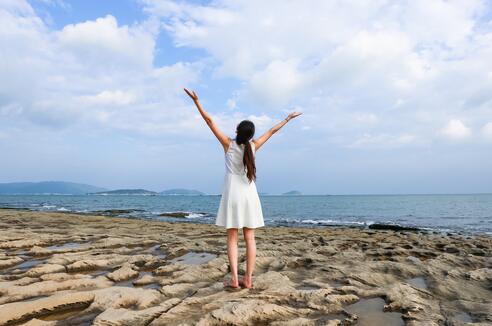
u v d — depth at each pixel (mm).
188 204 71938
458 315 3551
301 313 3494
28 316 3461
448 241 11172
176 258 6781
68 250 7363
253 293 4062
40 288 4305
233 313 3299
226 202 4223
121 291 4156
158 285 4727
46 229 11891
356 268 5543
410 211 45625
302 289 4367
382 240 11023
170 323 3184
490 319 3354
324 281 4855
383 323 3301
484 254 8016
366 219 31859
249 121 4273
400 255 7410
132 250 7867
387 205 67000
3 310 3398
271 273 4934
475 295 4344
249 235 4301
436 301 4031
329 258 6555
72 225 14117
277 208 56438
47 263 5961
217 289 4277
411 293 4184
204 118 4250
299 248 8164
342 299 3939
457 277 5102
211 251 7578
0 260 6109
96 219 18469
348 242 9883
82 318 3424
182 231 12648
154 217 30672
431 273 5387
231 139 4320
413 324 3182
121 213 35688
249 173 4121
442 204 70938
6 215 19047
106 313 3373
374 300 4043
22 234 9820
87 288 4480
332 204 74625
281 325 3133
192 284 4570
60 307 3723
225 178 4301
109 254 6977
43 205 54750
